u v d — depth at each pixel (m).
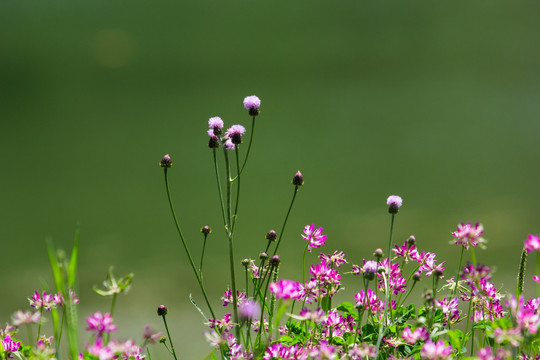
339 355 2.74
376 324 2.77
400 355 2.75
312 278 2.78
